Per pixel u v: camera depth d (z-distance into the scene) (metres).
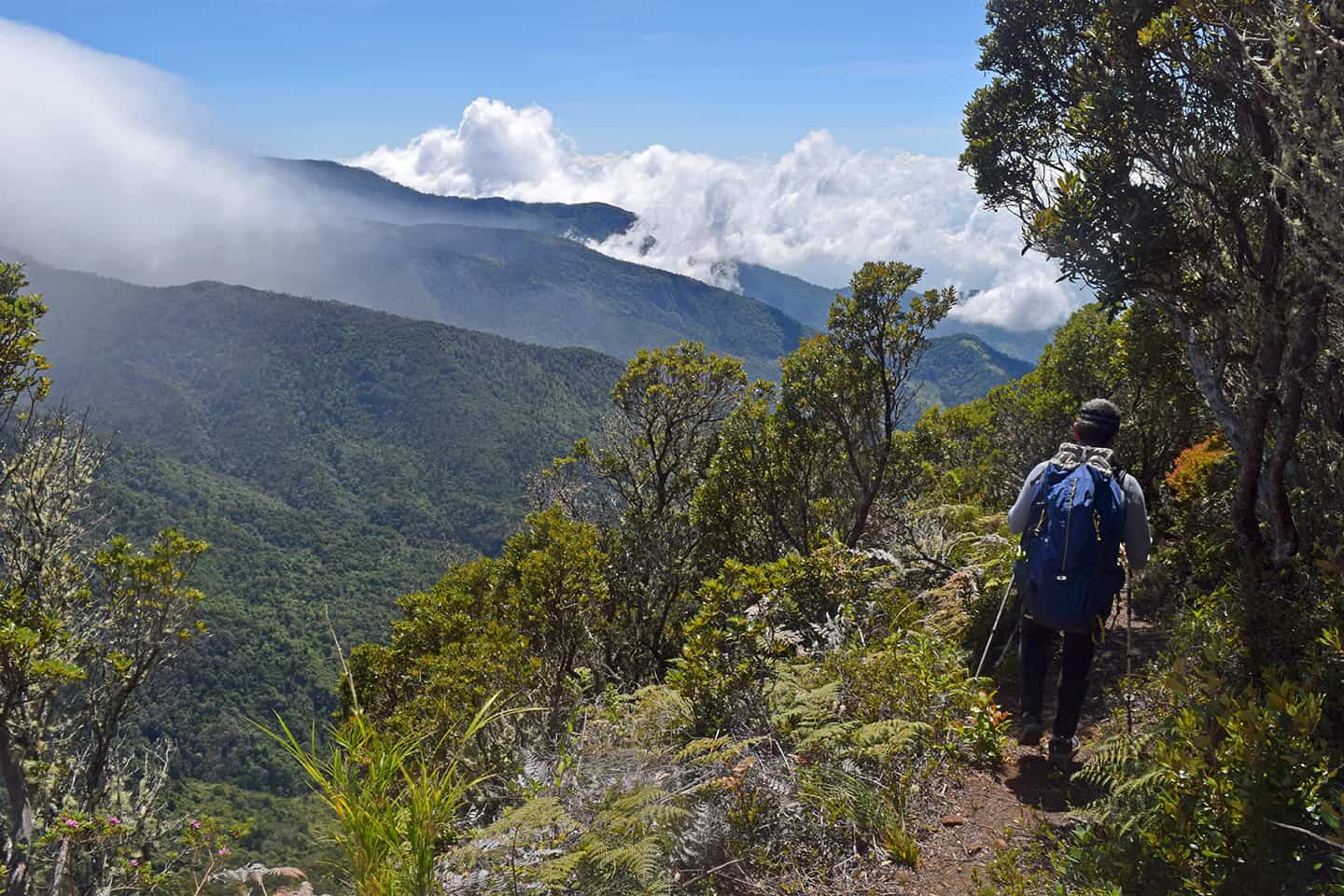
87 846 12.76
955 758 4.02
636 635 14.53
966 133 5.55
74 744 15.66
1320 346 4.07
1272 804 2.35
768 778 3.54
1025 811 3.59
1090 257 4.22
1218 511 6.23
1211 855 2.36
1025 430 18.80
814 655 5.09
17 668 13.55
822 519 12.80
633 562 15.60
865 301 12.38
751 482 13.41
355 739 2.43
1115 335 12.05
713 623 4.98
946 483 14.92
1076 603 3.85
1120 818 2.88
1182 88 4.09
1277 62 2.92
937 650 5.01
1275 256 3.98
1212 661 3.03
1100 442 4.14
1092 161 4.16
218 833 10.55
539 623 10.98
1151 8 4.00
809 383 12.71
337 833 2.43
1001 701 5.15
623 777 3.54
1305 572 3.90
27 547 15.44
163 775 14.98
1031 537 4.07
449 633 14.35
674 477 20.33
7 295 13.71
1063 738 3.93
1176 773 2.60
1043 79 5.33
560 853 2.97
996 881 2.92
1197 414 8.73
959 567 7.16
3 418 13.91
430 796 2.39
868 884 3.14
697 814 3.32
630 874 2.92
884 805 3.56
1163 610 5.69
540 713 5.45
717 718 4.33
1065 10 5.15
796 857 3.32
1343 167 2.73
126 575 16.45
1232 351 4.45
